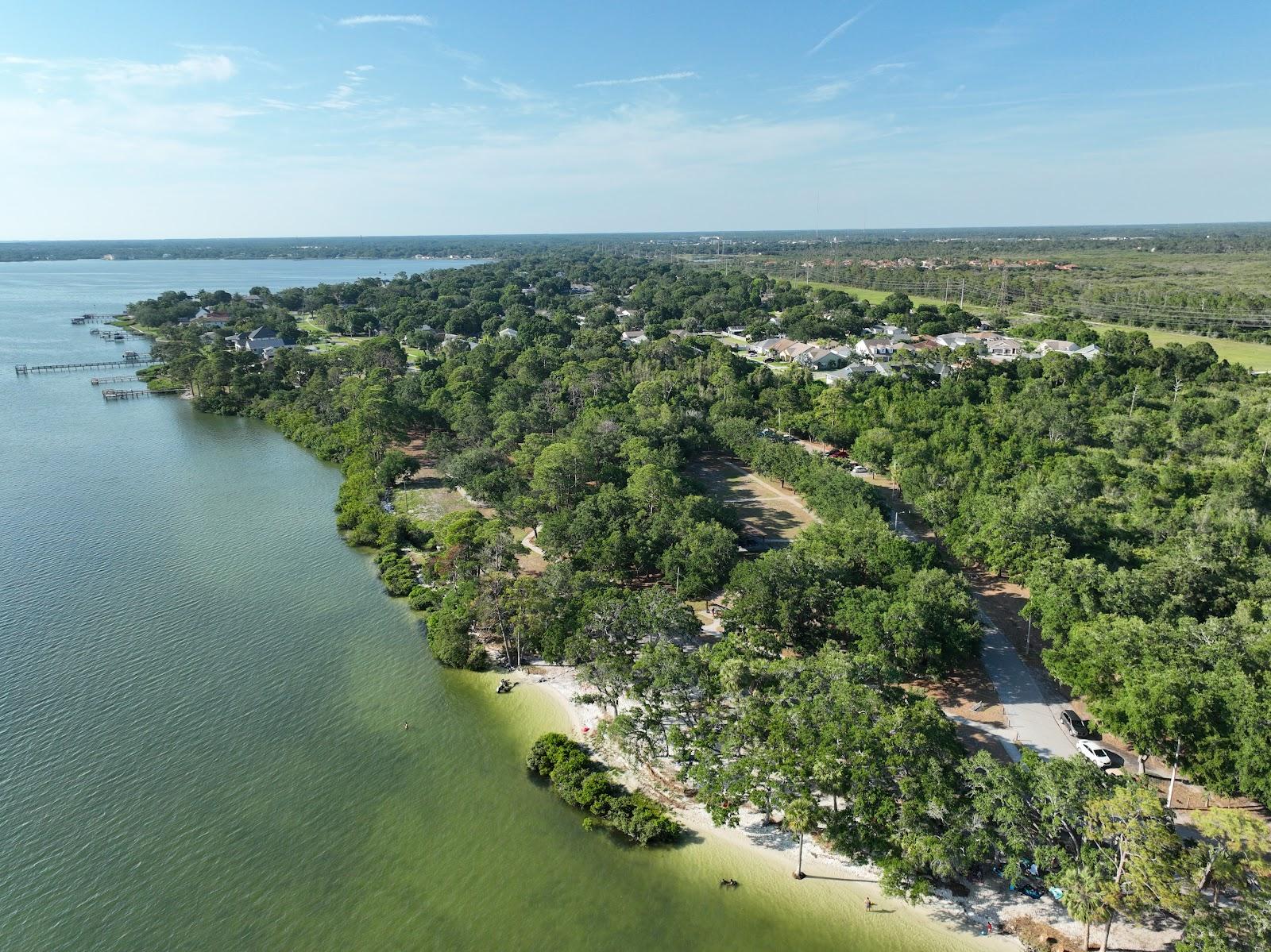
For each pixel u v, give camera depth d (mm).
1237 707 52125
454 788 62219
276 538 112500
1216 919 41125
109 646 82312
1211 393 162625
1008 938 46938
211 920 49844
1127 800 44469
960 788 51062
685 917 50031
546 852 55594
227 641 83750
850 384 174375
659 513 99438
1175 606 71500
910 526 112688
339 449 150375
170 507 124500
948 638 68312
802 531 96000
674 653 63781
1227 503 100000
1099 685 60969
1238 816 43656
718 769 55594
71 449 156250
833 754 52375
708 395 167375
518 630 78062
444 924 49688
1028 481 109000
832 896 51094
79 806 59500
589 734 68125
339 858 55000
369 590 96438
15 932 48688
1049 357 180875
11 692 73812
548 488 111938
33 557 104188
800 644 73312
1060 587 71812
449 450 146250
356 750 66625
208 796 60812
